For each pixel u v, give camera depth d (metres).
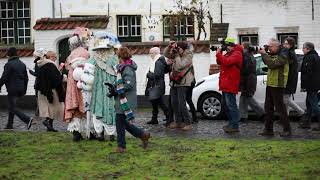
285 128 14.53
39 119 20.02
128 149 12.55
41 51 16.08
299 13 24.53
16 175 10.35
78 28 13.95
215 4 24.95
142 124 17.69
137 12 30.58
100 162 11.34
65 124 18.12
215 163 10.99
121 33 30.83
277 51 14.27
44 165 11.15
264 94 18.27
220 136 14.69
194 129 16.28
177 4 29.64
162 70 17.08
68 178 10.03
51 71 15.73
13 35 31.31
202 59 24.11
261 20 24.75
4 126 17.98
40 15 30.75
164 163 11.10
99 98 13.48
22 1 31.17
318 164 10.64
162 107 17.20
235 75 15.12
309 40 24.53
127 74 11.87
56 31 25.39
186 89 16.05
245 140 13.65
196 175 10.03
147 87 17.41
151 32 30.58
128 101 11.95
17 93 16.73
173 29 29.61
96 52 13.50
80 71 13.52
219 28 24.70
